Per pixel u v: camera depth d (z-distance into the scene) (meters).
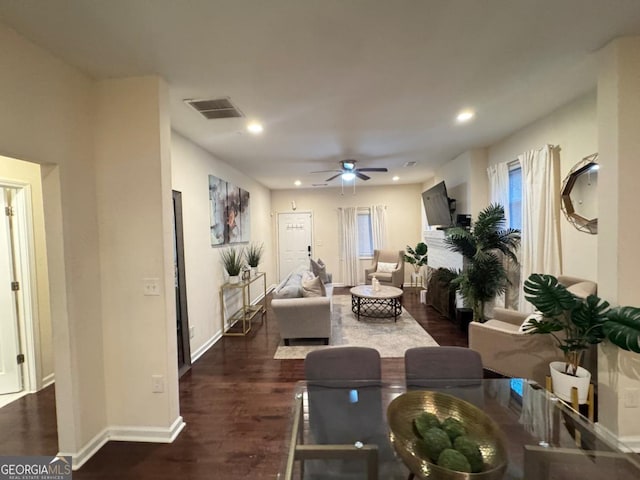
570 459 1.41
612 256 1.86
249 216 5.77
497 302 3.86
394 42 1.75
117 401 2.13
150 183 2.06
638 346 1.66
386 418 1.59
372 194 7.36
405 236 7.30
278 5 1.43
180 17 1.50
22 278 2.80
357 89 2.32
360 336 3.99
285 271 7.61
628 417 1.87
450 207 4.54
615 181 1.83
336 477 1.34
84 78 2.01
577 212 2.66
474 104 2.65
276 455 1.92
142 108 2.06
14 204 2.80
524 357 2.46
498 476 1.15
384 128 3.21
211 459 1.90
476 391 1.77
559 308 2.02
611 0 1.46
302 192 7.51
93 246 2.05
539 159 2.97
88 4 1.39
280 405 2.48
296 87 2.27
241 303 4.99
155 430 2.10
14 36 1.56
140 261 2.09
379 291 4.76
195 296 3.51
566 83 2.31
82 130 1.98
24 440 2.10
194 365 3.28
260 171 5.30
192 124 2.96
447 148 4.10
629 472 1.34
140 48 1.75
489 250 3.58
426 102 2.58
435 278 5.14
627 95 1.78
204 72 2.03
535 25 1.63
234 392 2.70
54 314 1.85
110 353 2.12
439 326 4.34
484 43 1.78
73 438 1.87
